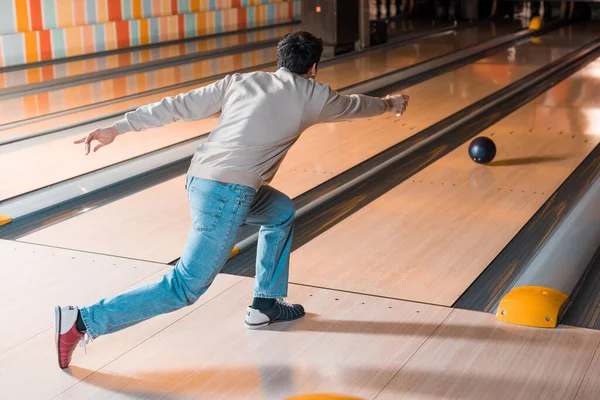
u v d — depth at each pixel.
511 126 5.88
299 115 2.37
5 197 4.21
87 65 8.49
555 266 3.22
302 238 3.70
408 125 5.93
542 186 4.43
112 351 2.62
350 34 9.52
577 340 2.66
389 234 3.73
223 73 8.13
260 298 2.74
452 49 9.77
